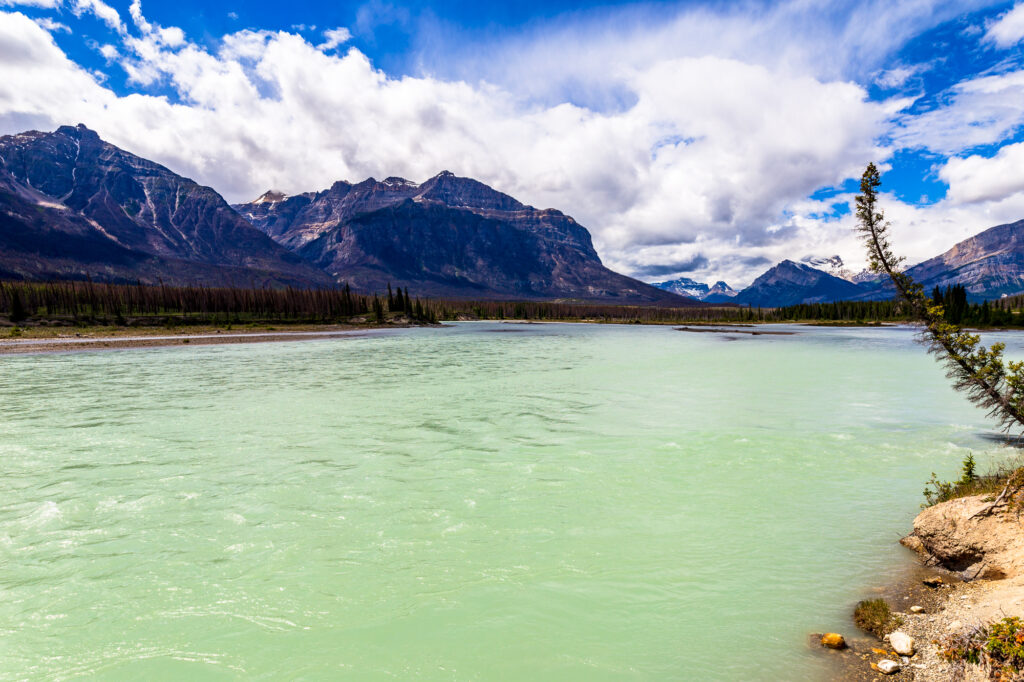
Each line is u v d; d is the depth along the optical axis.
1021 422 11.29
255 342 89.62
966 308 143.00
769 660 6.96
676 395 31.41
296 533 11.47
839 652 7.08
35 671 7.00
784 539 10.88
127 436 20.98
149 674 6.92
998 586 7.97
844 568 9.59
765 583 9.09
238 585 9.25
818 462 16.75
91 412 26.14
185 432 21.67
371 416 25.00
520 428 22.25
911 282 12.11
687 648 7.31
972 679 6.02
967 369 11.95
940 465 16.23
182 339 89.25
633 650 7.30
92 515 12.60
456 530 11.56
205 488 14.59
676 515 12.30
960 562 9.10
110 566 9.98
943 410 26.06
